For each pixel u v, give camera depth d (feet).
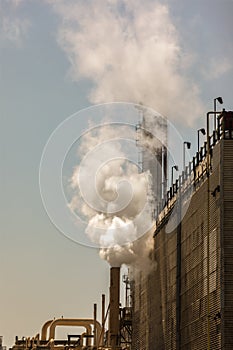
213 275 338.75
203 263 355.97
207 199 349.20
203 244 357.00
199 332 359.05
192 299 374.63
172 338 412.57
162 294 439.22
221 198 329.31
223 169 330.13
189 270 382.63
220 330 322.75
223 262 324.60
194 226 375.04
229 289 322.55
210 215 344.90
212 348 335.06
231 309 321.11
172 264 418.92
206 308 347.97
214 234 338.34
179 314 400.47
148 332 473.67
